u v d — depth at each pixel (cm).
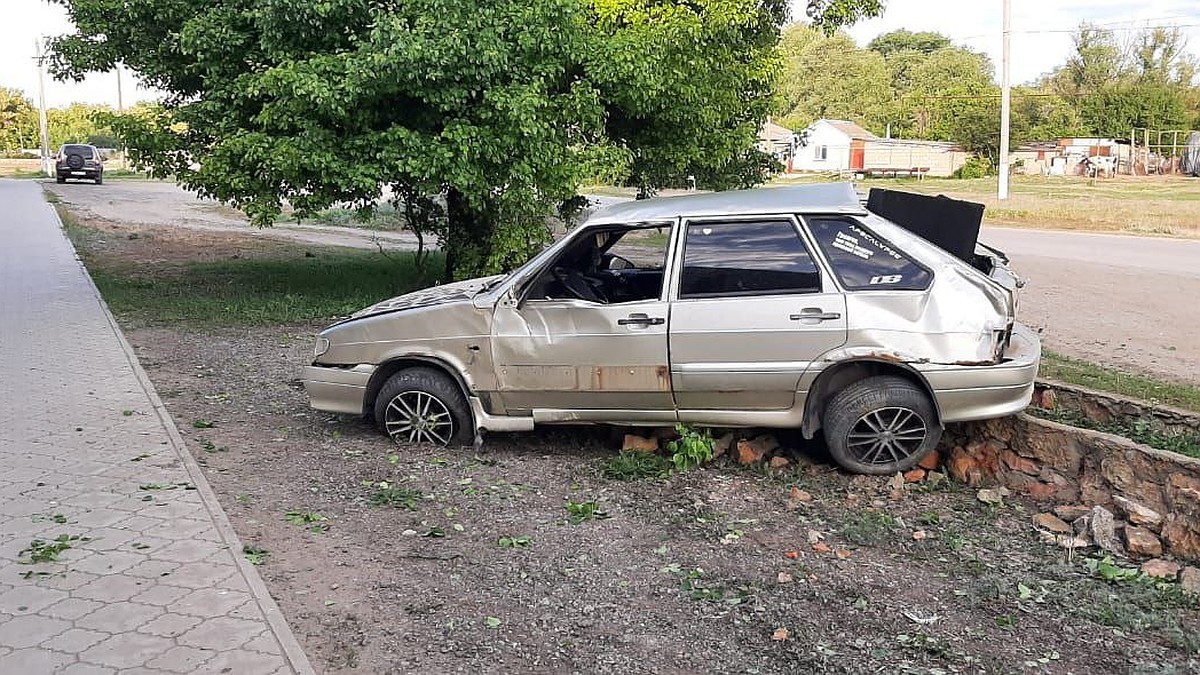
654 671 365
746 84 1371
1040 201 3631
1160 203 3541
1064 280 1524
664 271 585
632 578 446
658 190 1609
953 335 556
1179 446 577
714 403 586
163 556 444
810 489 566
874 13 1422
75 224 2325
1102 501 525
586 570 454
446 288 700
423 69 991
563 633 393
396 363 641
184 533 471
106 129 1225
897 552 479
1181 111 6631
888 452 577
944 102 7844
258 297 1291
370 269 1584
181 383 819
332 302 1252
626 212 613
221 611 392
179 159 1204
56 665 349
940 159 7081
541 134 1057
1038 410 650
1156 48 7112
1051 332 1066
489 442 652
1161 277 1566
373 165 1045
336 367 649
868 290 566
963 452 594
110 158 7588
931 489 569
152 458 588
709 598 425
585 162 1123
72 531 471
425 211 1335
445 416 636
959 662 373
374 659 370
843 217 576
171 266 1628
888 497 555
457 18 998
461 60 998
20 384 778
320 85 986
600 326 588
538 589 433
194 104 1180
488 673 362
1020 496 557
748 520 519
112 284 1394
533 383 606
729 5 1206
